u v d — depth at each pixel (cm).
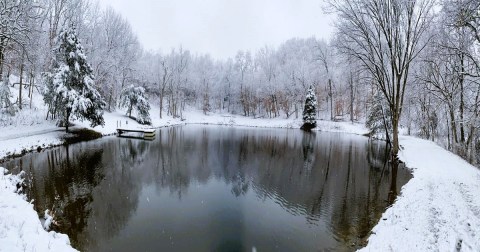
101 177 1734
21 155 2133
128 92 4966
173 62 7156
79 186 1532
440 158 2041
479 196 1173
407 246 792
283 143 3453
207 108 7962
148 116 4981
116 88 5153
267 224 1124
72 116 2947
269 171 1994
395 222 998
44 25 4097
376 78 2342
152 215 1202
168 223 1127
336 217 1180
